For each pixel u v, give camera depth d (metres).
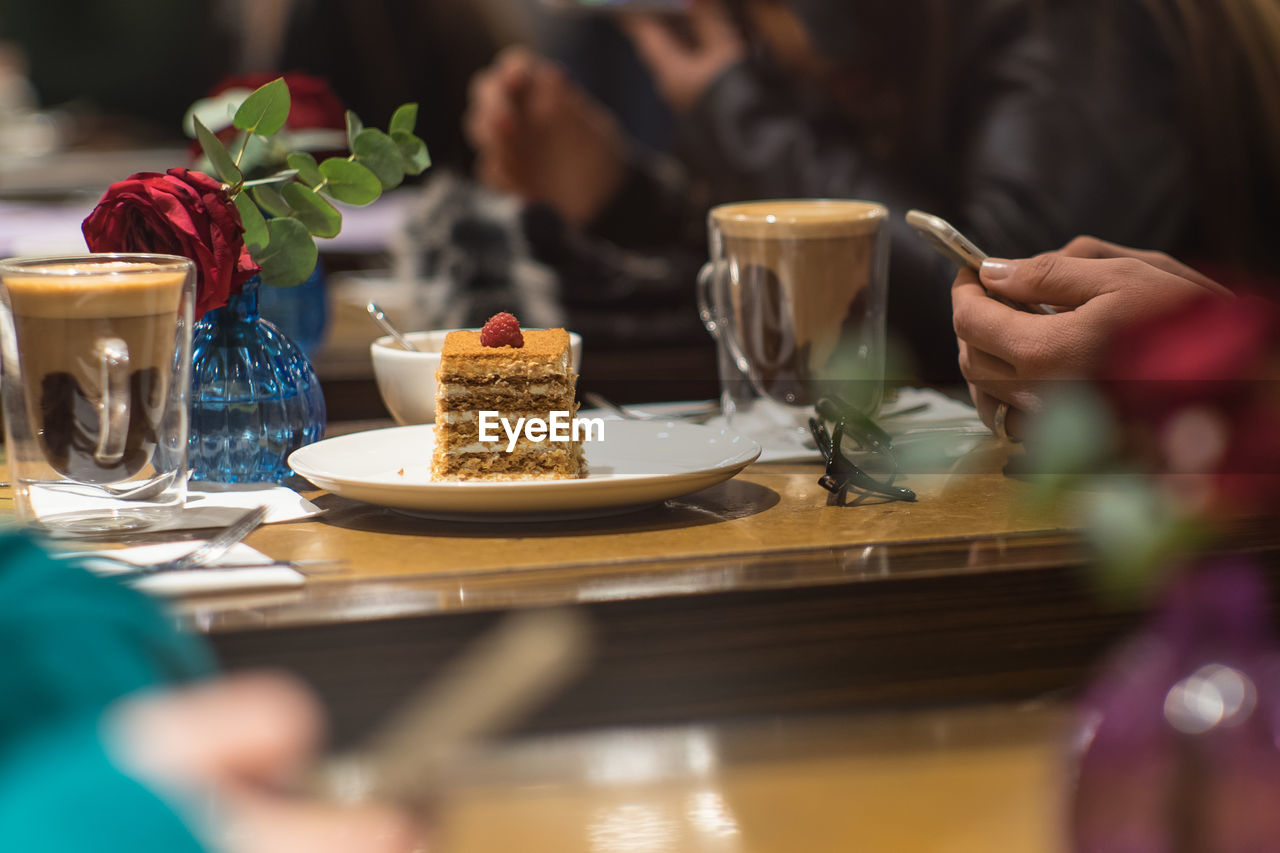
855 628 1.27
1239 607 0.92
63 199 3.34
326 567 1.29
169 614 0.71
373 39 3.81
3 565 0.68
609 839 0.98
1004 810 0.96
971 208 2.34
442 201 2.69
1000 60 2.42
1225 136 2.32
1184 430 0.83
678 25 3.04
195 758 0.54
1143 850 0.94
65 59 5.50
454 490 1.32
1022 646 1.28
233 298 1.43
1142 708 0.95
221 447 1.43
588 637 1.24
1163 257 1.47
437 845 0.67
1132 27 2.33
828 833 0.97
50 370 1.32
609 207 3.16
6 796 0.51
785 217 1.49
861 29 2.62
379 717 1.23
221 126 1.59
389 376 1.50
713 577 1.27
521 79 3.12
